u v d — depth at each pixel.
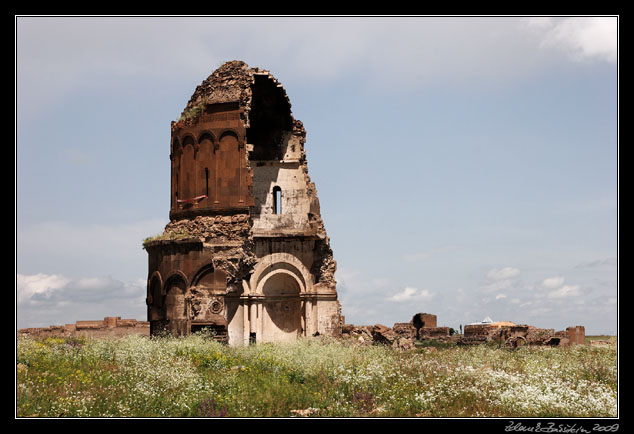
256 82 39.12
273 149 42.09
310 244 41.09
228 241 34.47
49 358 24.41
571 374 26.53
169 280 34.69
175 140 37.19
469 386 22.30
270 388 21.34
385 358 26.92
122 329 45.69
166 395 19.75
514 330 56.62
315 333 40.12
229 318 39.31
